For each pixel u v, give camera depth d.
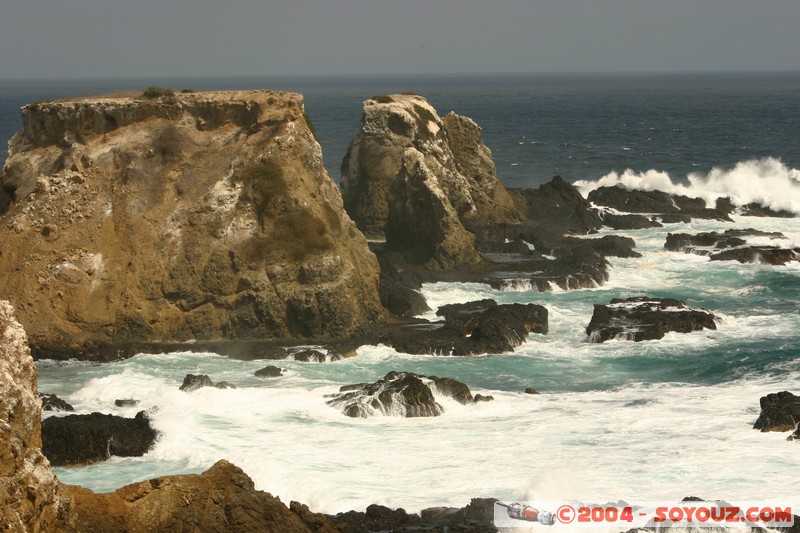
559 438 58.16
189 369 73.75
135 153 85.81
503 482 51.25
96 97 91.62
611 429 59.75
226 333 80.31
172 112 88.19
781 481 50.66
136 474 52.53
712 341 81.56
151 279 80.44
